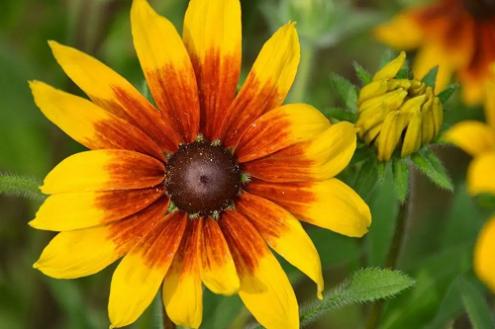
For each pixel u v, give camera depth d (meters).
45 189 0.48
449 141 0.50
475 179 0.48
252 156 0.50
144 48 0.50
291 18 0.63
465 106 0.66
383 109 0.50
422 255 0.65
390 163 0.51
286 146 0.49
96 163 0.49
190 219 0.50
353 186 0.50
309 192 0.49
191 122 0.50
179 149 0.50
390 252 0.54
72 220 0.48
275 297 0.48
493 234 0.48
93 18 0.66
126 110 0.50
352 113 0.51
